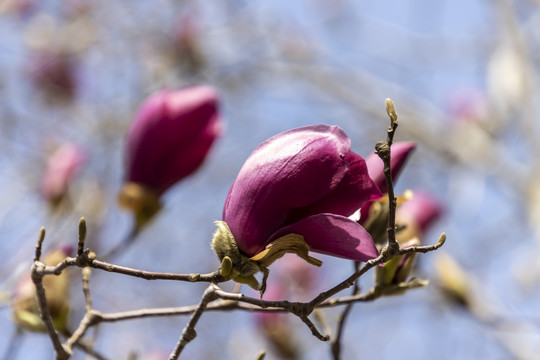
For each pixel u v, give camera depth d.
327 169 0.89
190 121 1.10
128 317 0.98
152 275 0.89
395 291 0.98
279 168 0.90
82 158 1.25
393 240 0.88
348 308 0.99
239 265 0.90
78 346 1.00
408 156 0.94
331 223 0.88
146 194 1.10
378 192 0.89
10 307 1.02
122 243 1.11
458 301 1.28
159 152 1.10
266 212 0.90
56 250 1.03
